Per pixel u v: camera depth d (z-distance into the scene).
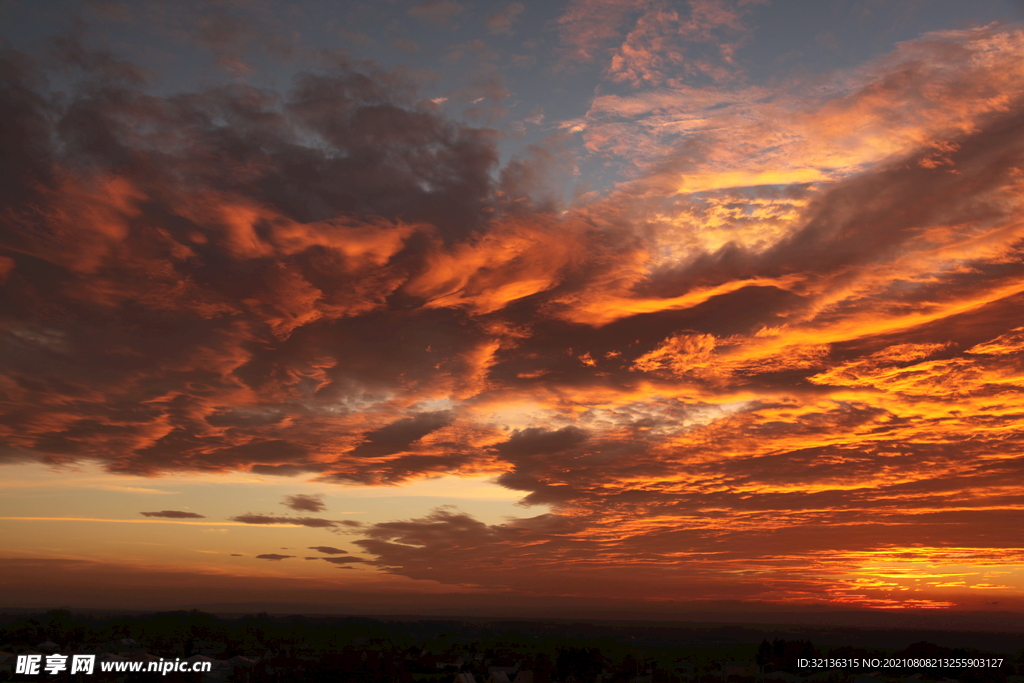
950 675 148.62
